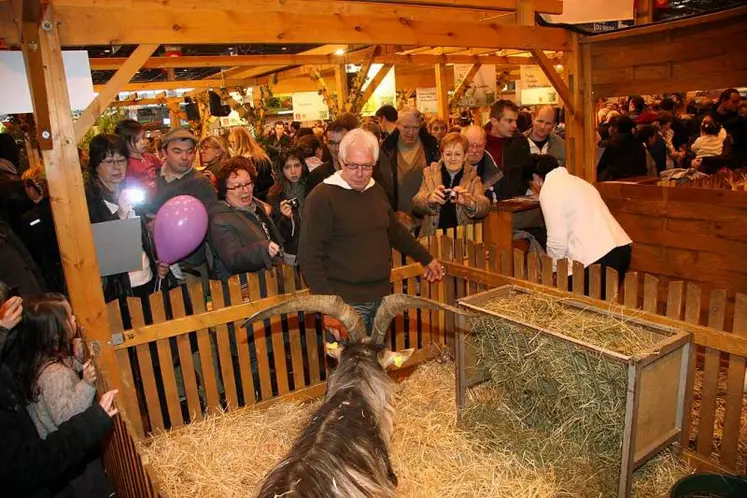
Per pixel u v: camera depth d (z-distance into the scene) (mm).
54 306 2730
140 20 3480
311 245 3572
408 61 9789
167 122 18578
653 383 3031
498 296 3951
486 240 5105
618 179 6211
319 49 9164
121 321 3721
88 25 3352
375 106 9914
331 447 2279
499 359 3689
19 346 2709
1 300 2508
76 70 3418
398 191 5430
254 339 4242
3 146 5496
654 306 3480
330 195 3584
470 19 5281
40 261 4570
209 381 4137
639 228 5301
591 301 3707
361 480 2223
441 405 4254
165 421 4316
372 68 11086
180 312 3916
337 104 9766
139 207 4270
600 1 5527
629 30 5047
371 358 2789
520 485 3320
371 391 2674
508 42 5039
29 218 4555
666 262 5141
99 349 3621
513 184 5715
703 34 4594
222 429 3971
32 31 3168
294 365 4465
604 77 5387
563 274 3928
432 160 5613
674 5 6652
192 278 4410
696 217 4855
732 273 4688
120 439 2758
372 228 3709
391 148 5453
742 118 6926
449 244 4855
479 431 3805
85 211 3479
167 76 12633
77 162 3422
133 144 4730
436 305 2904
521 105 12195
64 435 2439
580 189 4047
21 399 2494
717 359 3223
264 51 10258
